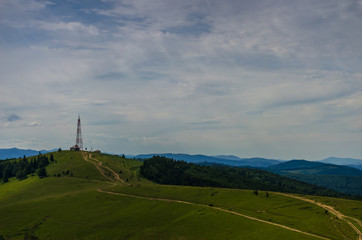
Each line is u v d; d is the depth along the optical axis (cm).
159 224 15112
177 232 13738
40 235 14250
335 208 15575
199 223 14575
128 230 14525
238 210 16262
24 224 15912
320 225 12794
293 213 15125
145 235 13675
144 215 16750
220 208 16875
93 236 13962
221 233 12888
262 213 15475
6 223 16112
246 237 11969
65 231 14675
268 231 12231
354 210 15062
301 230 12138
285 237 11306
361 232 11662
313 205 16500
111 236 13875
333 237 11194
